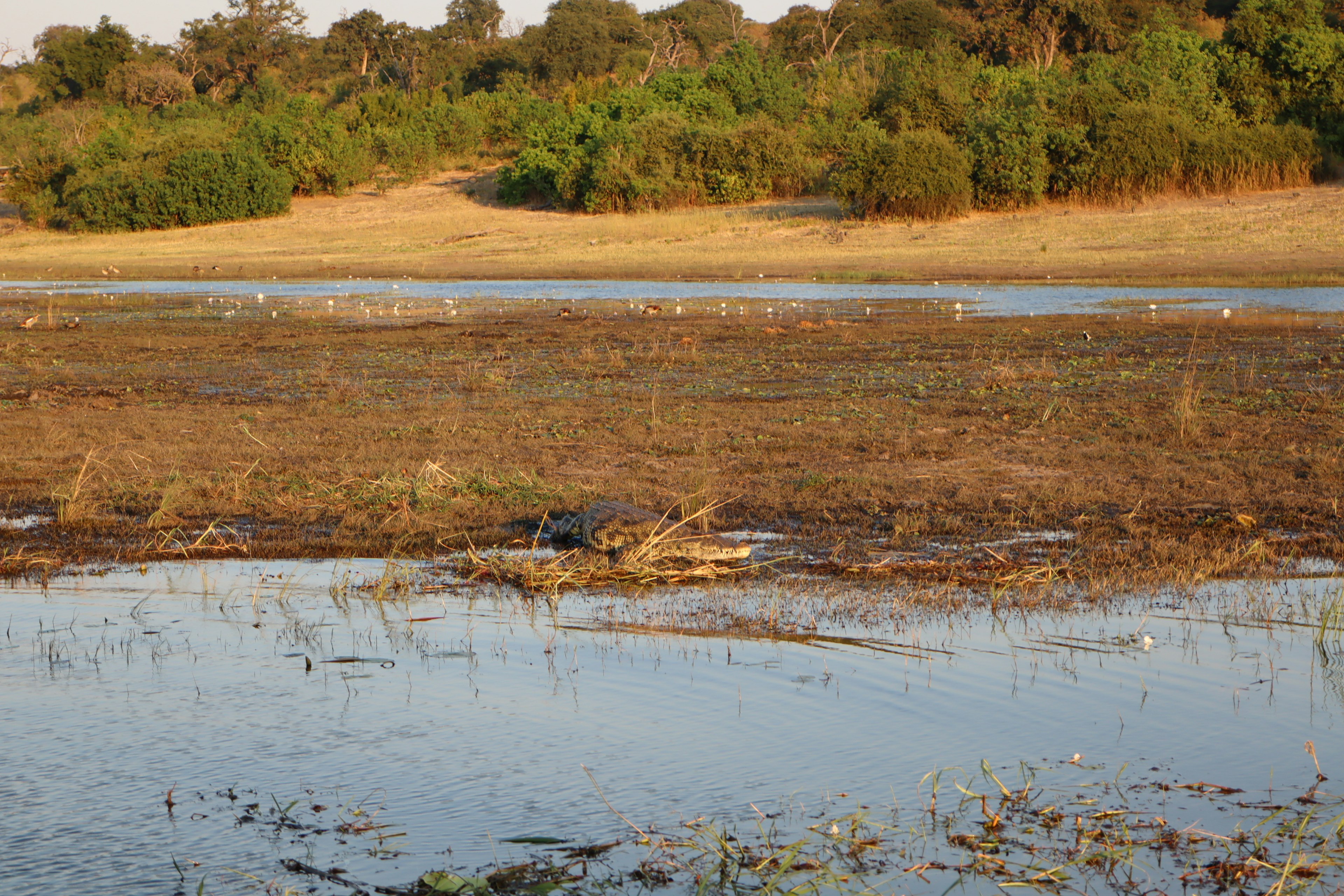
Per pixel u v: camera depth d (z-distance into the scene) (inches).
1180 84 2347.4
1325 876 215.2
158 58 4896.7
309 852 222.2
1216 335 1067.3
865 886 212.2
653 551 418.0
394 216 2721.5
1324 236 1797.5
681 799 243.8
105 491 530.9
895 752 264.8
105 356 1050.1
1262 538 442.9
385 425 686.5
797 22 4094.5
